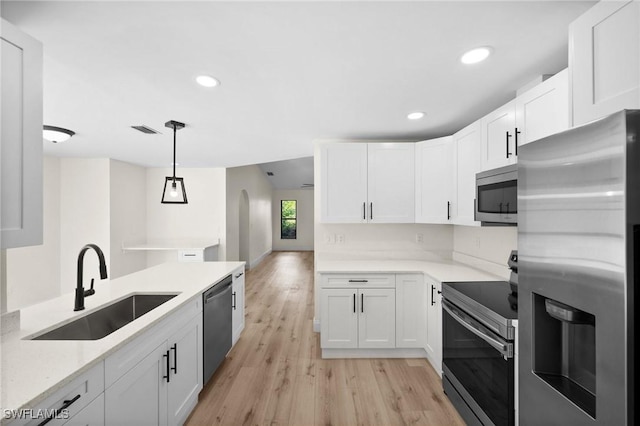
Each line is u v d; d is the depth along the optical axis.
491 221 2.06
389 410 2.13
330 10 1.29
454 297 2.13
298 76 1.92
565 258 0.99
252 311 4.36
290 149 4.14
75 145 3.89
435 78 1.97
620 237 0.81
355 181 3.23
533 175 1.13
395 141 3.55
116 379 1.31
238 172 6.72
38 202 1.23
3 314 1.38
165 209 5.84
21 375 1.04
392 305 2.87
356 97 2.29
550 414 1.09
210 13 1.31
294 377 2.56
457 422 2.01
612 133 0.83
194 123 2.92
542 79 1.92
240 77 1.93
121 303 2.03
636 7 0.94
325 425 1.99
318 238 3.59
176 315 1.87
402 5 1.27
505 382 1.55
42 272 4.57
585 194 0.91
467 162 2.56
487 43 1.56
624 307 0.80
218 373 2.63
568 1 1.25
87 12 1.29
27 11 1.27
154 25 1.39
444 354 2.32
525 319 1.19
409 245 3.57
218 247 5.84
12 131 1.13
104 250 4.82
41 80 1.23
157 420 1.65
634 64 0.94
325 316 2.88
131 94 2.19
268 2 1.24
